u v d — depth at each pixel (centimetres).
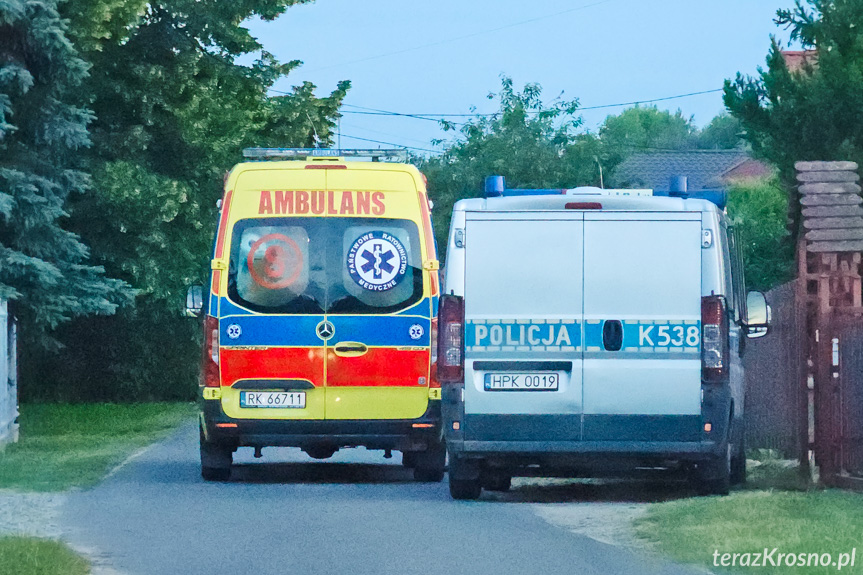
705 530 2616
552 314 3170
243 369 3709
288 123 9119
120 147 7762
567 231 3175
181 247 7938
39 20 5850
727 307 3177
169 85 7950
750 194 9062
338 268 3741
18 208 5897
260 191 3753
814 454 3491
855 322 3291
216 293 3725
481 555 2480
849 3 5750
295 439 3709
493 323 3177
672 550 2466
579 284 3170
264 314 3716
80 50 6925
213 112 8169
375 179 3784
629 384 3161
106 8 6831
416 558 2452
